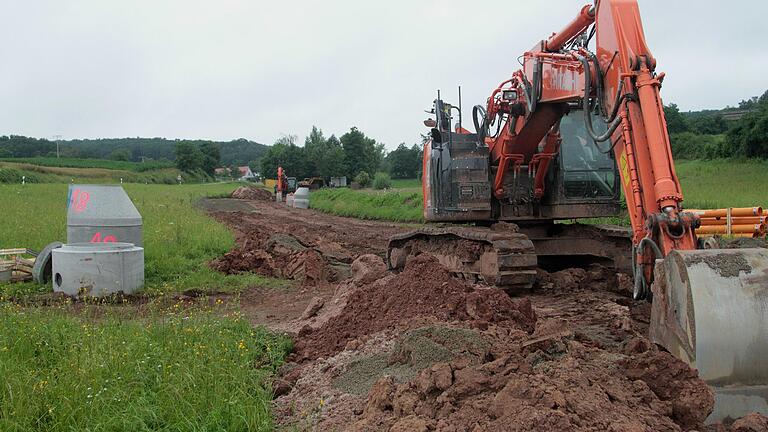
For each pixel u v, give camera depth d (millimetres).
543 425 3904
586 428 3961
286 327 9242
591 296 10070
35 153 137750
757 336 4770
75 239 13055
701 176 40531
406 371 5543
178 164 117438
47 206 28094
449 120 11641
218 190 66188
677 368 4699
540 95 9234
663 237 5992
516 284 10109
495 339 5891
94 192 13344
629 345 5441
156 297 11633
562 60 8711
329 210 40625
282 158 97375
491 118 10906
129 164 109000
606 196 11438
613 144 7176
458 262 11227
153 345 6789
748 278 4887
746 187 33156
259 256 15422
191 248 16406
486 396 4496
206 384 5629
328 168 97000
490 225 11859
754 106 85250
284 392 6223
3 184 51281
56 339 7207
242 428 5113
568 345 5414
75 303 11047
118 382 5691
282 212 41125
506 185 11383
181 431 4949
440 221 11945
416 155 98375
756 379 4773
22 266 12922
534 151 10805
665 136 6375
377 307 8133
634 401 4438
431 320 6758
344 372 6121
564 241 11703
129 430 4965
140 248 12367
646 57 6664
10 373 5820
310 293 12508
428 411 4551
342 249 19891
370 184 78312
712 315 4773
